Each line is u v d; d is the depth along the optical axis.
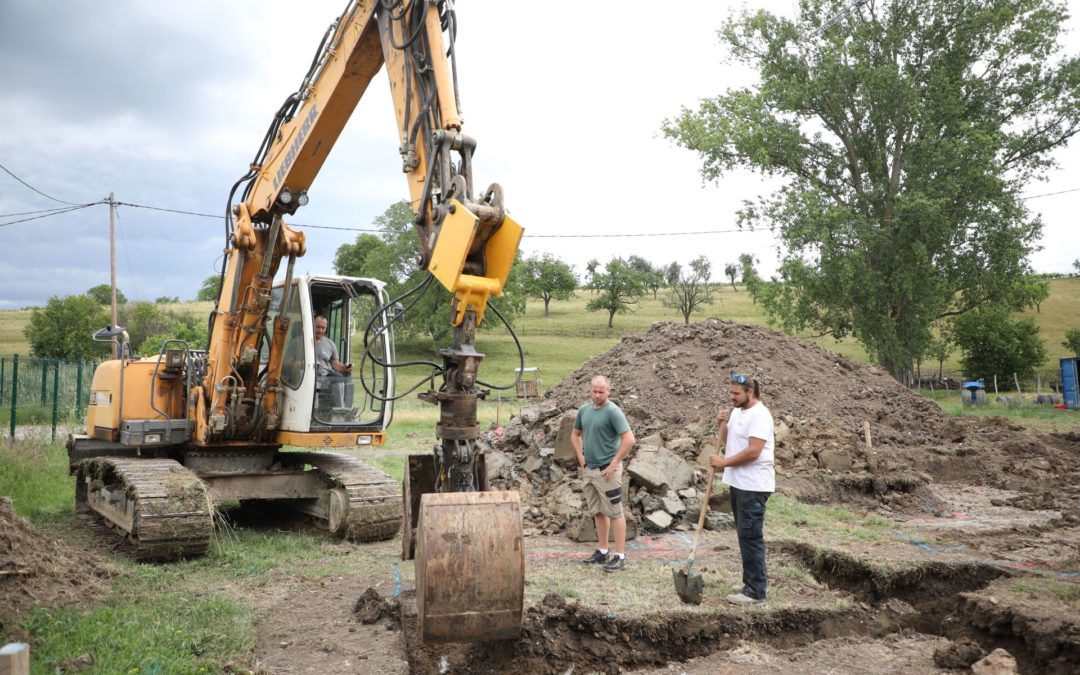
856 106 33.25
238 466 9.26
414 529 5.46
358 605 5.88
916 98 31.08
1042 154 33.25
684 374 13.68
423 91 5.51
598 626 5.25
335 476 8.96
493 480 9.87
